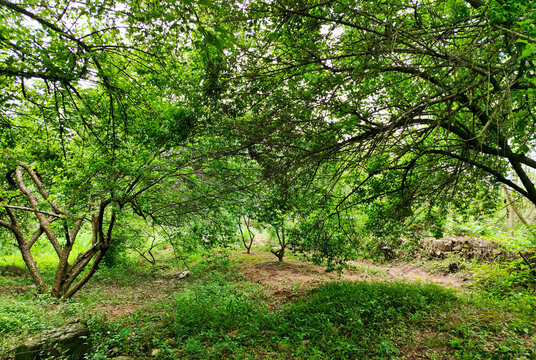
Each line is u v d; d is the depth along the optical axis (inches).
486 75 110.0
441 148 193.0
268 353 189.3
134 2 107.7
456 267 402.0
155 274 505.4
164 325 246.1
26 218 480.4
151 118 191.6
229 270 487.5
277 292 355.3
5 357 170.4
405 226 266.4
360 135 156.1
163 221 332.8
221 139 218.7
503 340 182.7
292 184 183.9
